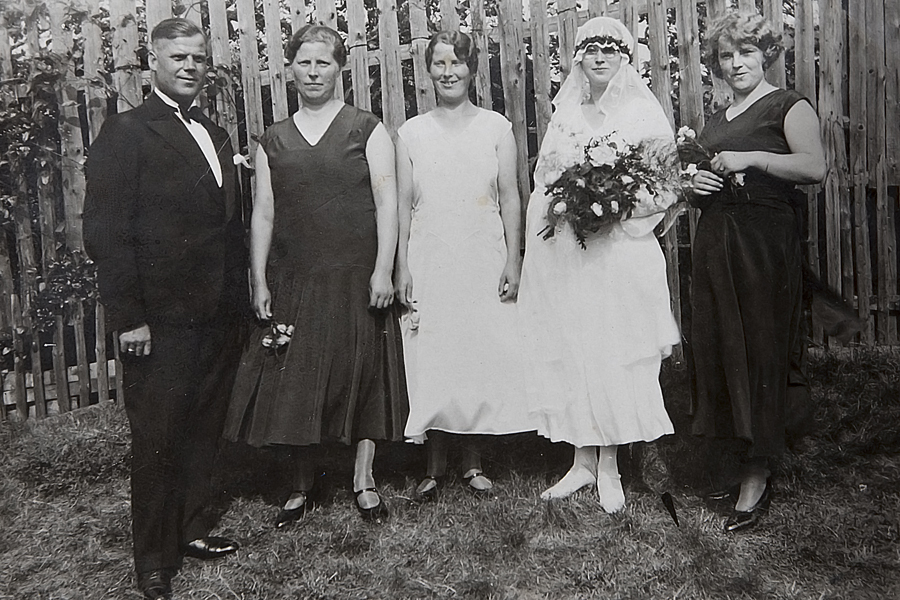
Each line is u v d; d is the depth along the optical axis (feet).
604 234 7.57
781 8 8.34
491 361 8.07
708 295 7.51
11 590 7.07
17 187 9.02
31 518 7.95
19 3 8.81
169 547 7.09
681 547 7.18
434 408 8.00
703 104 8.56
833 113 8.68
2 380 9.18
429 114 8.12
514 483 8.21
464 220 7.97
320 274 7.57
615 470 7.93
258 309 7.70
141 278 6.68
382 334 7.87
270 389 7.63
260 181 7.72
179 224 6.77
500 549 7.30
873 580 6.70
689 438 8.04
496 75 9.46
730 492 7.79
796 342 7.57
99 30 9.01
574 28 8.97
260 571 7.11
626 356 7.60
